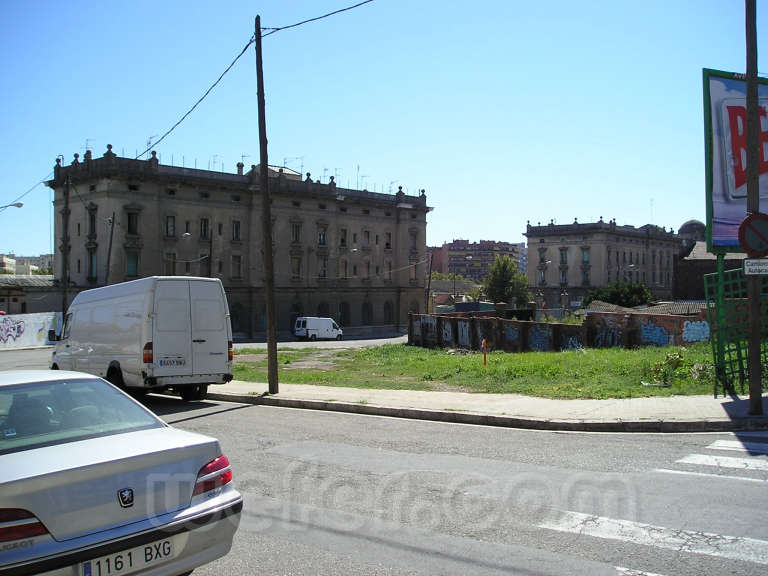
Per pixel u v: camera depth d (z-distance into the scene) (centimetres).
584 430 1003
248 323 6662
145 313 1404
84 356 1667
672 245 12506
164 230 6134
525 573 450
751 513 563
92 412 484
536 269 11200
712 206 1309
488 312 4416
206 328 1471
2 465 382
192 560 410
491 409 1156
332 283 7369
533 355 2227
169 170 6156
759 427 965
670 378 1386
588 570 452
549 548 495
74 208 6159
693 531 522
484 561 473
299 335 6222
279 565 475
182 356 1434
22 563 342
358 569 465
